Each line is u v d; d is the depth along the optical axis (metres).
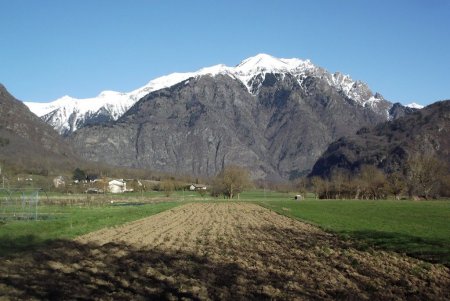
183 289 19.05
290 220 60.91
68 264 24.14
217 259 26.91
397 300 18.03
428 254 29.69
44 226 40.53
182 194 161.50
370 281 21.38
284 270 23.69
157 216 66.44
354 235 41.50
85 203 83.88
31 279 20.48
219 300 17.50
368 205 100.31
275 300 17.62
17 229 37.62
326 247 33.12
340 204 105.56
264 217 66.06
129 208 75.19
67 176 150.62
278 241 37.00
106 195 116.62
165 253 28.86
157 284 19.88
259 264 25.36
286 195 181.62
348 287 20.03
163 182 178.50
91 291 18.56
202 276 21.72
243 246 33.44
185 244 33.81
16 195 83.25
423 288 20.33
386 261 27.16
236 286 19.72
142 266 23.92
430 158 149.88
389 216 67.50
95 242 33.66
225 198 148.75
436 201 123.88
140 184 175.50
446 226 51.19
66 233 38.03
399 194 146.62
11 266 23.33
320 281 21.11
